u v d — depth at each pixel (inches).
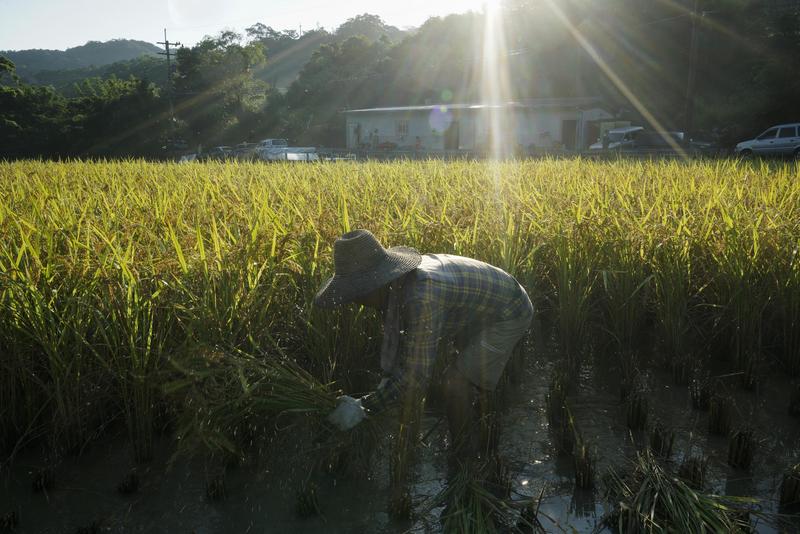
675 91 1624.0
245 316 168.6
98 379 168.7
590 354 227.9
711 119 1494.8
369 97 2394.2
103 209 266.2
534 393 203.2
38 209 247.1
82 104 2138.3
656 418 186.2
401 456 151.7
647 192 314.8
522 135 1588.3
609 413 189.2
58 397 162.4
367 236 137.1
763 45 1469.0
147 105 2082.9
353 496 150.9
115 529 139.0
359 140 1969.7
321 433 158.2
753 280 214.8
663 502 138.2
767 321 221.0
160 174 495.5
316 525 140.6
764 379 211.8
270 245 190.2
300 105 2503.7
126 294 165.3
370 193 297.7
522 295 158.7
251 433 165.6
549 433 178.7
